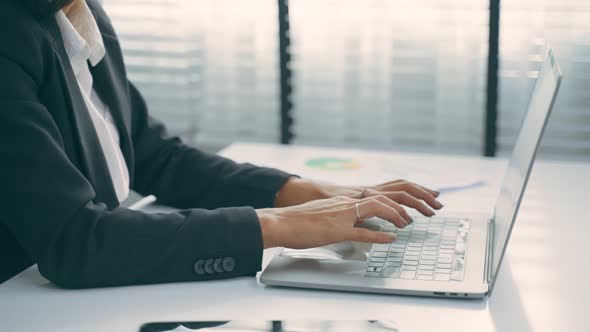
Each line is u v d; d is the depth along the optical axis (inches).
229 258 43.8
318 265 44.6
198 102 120.3
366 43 111.0
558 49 103.3
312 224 44.9
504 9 103.6
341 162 68.4
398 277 42.6
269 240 44.4
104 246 42.8
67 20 49.8
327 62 112.7
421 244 47.7
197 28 116.8
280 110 101.3
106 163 50.2
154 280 43.4
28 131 42.8
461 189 60.8
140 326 38.1
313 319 38.5
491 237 49.0
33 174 42.4
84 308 40.4
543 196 58.7
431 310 39.6
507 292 41.8
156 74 119.4
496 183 62.2
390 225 51.3
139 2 116.4
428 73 110.3
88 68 54.5
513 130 107.8
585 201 57.4
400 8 108.6
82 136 48.1
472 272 43.1
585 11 101.5
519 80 105.7
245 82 118.1
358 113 114.3
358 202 46.8
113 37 58.2
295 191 55.6
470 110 110.3
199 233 43.9
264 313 39.4
